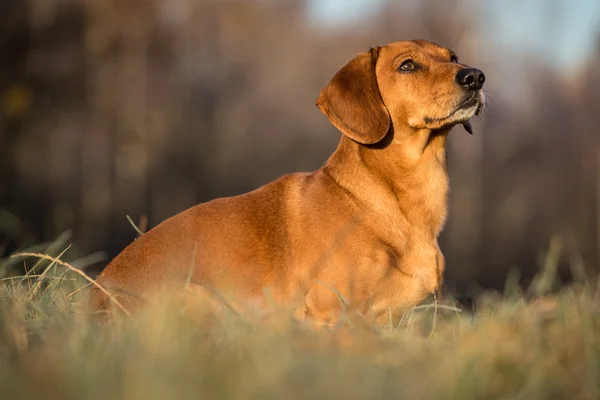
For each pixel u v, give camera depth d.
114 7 64.00
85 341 6.12
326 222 9.49
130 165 61.81
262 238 9.66
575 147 62.09
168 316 6.32
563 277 33.38
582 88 63.06
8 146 54.53
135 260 9.66
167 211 63.00
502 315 6.89
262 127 76.12
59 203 50.78
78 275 10.70
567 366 5.86
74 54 61.09
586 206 58.94
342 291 9.16
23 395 4.93
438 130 10.04
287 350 5.66
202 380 5.07
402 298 9.48
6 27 58.03
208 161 71.44
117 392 4.93
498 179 61.19
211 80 76.31
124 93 63.88
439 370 5.42
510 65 62.44
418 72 10.07
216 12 75.75
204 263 9.52
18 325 6.43
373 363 5.74
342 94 10.16
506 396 5.36
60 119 59.78
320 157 74.69
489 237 56.28
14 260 10.51
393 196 9.74
